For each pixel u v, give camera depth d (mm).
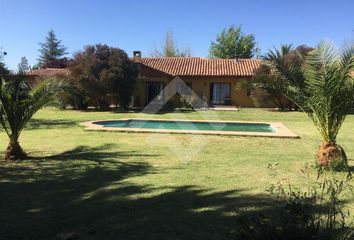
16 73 11961
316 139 15875
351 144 14922
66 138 15906
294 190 8070
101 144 14367
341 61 9734
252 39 71375
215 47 72000
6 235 5742
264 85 11258
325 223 5551
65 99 31141
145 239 5586
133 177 9266
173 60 44531
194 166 10594
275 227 4742
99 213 6684
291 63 10766
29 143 14656
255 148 13609
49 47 90812
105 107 34688
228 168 10352
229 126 22172
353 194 7547
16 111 11328
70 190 8133
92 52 33562
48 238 5633
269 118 26469
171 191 8047
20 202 7324
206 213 6656
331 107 10062
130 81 33719
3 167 10398
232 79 40562
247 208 6895
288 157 11938
